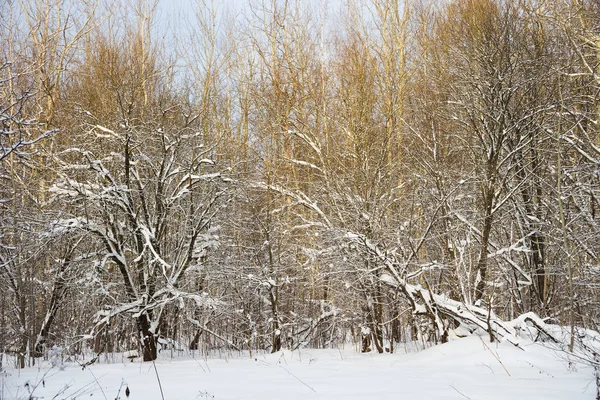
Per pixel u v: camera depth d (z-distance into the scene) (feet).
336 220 47.67
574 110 43.75
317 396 21.63
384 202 44.04
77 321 49.21
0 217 39.99
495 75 40.27
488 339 34.81
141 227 42.55
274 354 43.45
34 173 45.27
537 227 42.57
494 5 42.32
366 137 47.24
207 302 42.70
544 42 43.16
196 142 51.90
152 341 43.14
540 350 31.48
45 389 25.66
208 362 39.93
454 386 23.75
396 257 40.73
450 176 43.80
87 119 47.91
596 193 41.63
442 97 47.96
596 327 36.50
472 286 40.40
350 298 46.03
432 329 44.62
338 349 49.70
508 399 20.27
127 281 42.96
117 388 25.81
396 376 27.73
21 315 41.52
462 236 44.11
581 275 38.34
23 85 44.93
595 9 42.96
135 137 45.78
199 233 47.21
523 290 45.68
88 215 42.37
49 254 44.04
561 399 20.18
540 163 43.11
